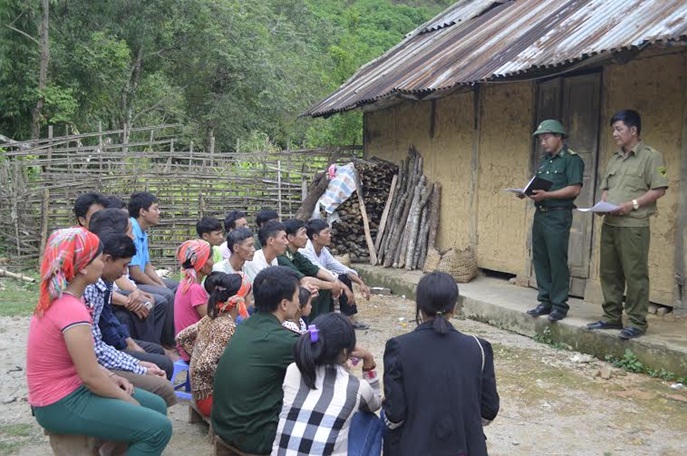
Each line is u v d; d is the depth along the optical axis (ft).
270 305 11.69
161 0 67.31
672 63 20.35
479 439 9.05
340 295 21.74
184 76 76.28
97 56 60.44
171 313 18.69
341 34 102.58
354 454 9.62
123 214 14.43
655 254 20.97
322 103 38.78
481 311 24.47
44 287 9.65
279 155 37.70
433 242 31.48
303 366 9.61
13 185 33.01
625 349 18.60
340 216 34.45
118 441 10.23
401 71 32.81
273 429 11.32
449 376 9.01
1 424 14.79
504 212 27.50
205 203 35.29
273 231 17.90
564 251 20.62
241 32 75.82
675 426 14.76
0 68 53.16
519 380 17.88
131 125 68.18
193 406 14.73
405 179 34.22
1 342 20.90
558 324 20.94
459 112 30.22
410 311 26.73
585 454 13.52
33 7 54.24
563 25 23.82
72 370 9.89
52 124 58.03
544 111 25.30
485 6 35.58
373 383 11.09
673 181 20.40
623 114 18.20
